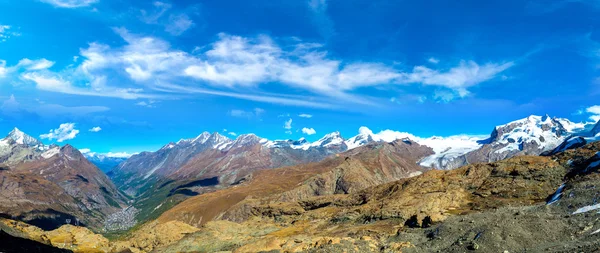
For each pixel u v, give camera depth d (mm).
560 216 90125
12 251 109375
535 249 74125
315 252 86500
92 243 157250
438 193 163500
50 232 164875
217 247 151250
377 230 129375
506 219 90000
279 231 173125
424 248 88062
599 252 60156
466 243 82625
